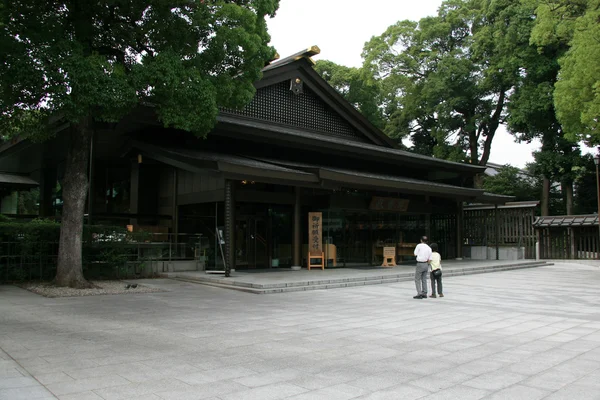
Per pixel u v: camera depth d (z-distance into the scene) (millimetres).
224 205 16703
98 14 11953
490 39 31016
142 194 20375
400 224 24203
